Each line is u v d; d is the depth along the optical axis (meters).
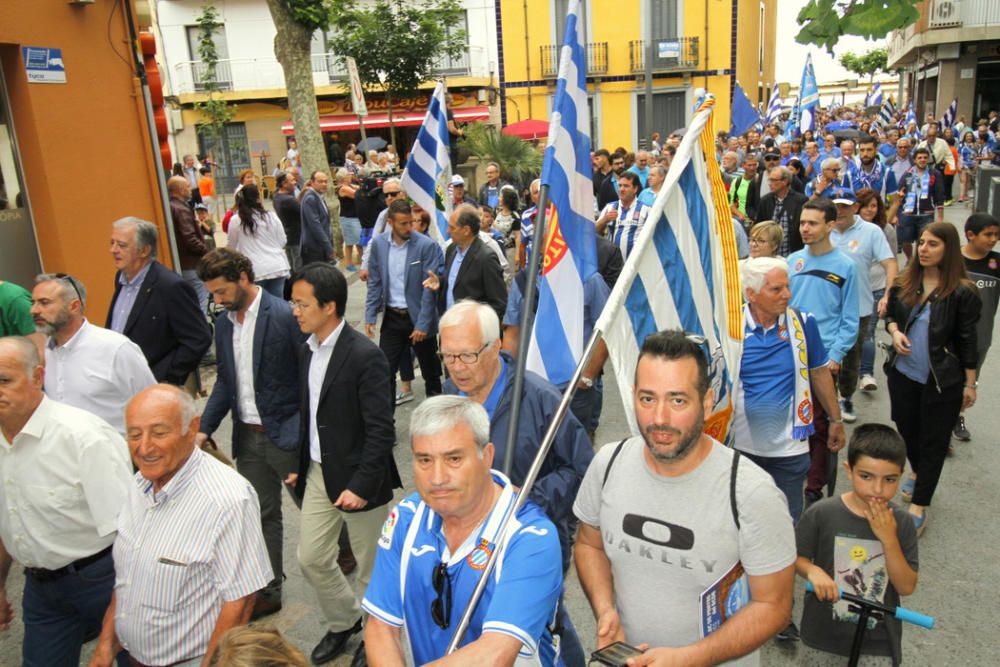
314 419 4.06
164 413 2.86
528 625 2.16
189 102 32.62
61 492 3.27
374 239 7.42
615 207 9.30
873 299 7.53
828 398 4.47
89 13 8.36
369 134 34.00
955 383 4.94
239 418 4.59
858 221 6.98
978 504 5.53
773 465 4.29
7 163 7.62
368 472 3.89
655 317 3.20
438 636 2.32
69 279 4.40
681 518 2.39
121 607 3.01
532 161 18.91
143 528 2.97
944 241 4.91
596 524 2.67
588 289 5.62
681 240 3.27
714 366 3.38
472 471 2.26
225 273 4.29
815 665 3.32
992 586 4.55
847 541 3.24
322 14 15.62
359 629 4.30
